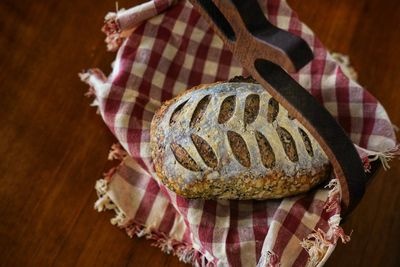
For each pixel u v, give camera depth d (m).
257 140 1.00
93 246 1.08
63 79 1.17
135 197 1.11
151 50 1.13
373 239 1.09
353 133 1.09
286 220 1.01
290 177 1.00
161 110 1.06
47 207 1.10
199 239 1.04
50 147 1.13
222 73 1.16
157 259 1.08
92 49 1.19
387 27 1.21
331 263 1.08
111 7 1.21
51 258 1.07
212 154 1.00
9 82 1.16
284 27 1.15
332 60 1.12
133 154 1.09
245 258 1.02
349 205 0.97
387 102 1.17
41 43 1.18
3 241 1.08
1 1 1.20
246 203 1.06
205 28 1.16
